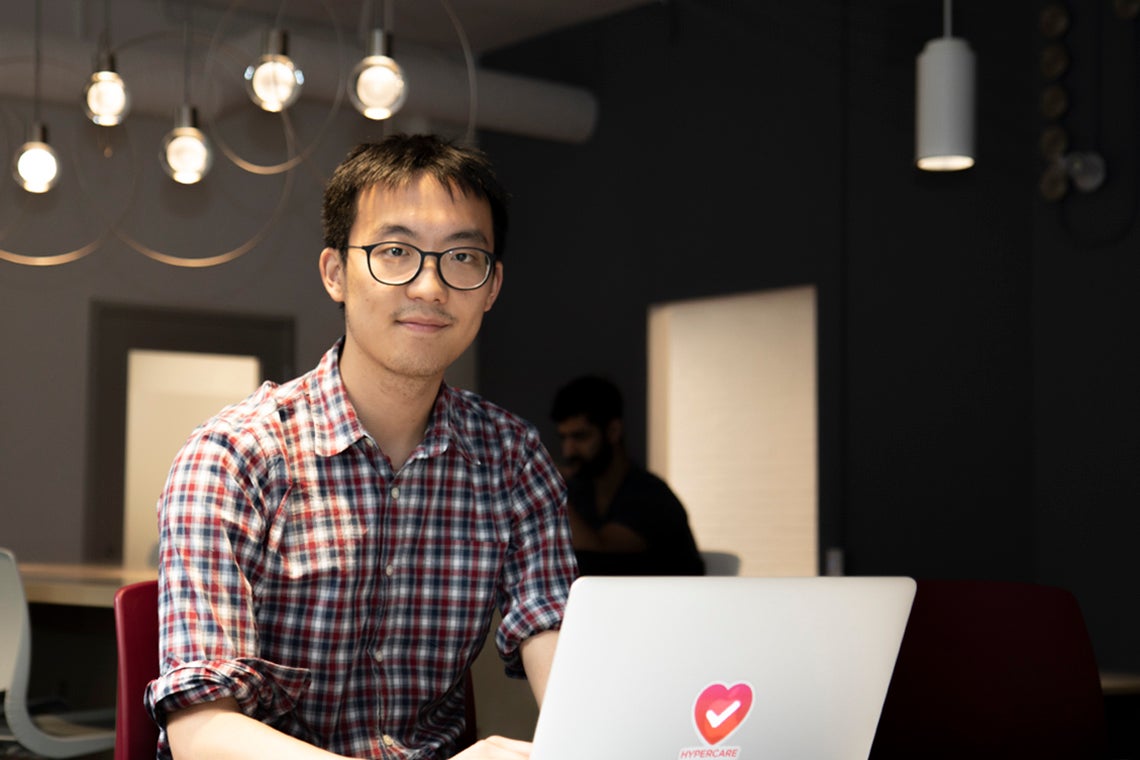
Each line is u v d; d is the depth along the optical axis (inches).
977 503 187.3
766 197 223.9
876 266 205.3
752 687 48.0
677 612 45.5
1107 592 169.6
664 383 240.8
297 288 268.5
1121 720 113.3
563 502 70.9
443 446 64.6
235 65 223.9
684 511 188.4
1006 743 81.1
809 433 214.7
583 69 260.1
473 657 66.6
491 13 255.1
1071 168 174.9
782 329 221.0
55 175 193.2
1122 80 171.0
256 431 61.2
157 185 252.4
